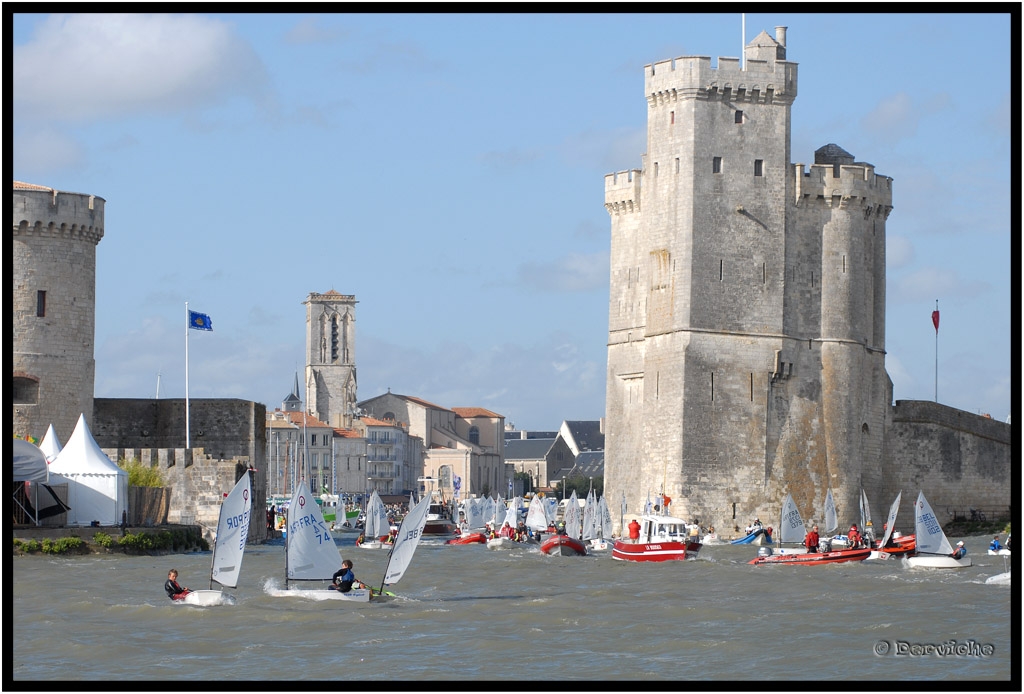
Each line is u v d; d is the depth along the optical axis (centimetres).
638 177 19712
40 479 12800
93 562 12169
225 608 9194
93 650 7781
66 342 16138
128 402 16700
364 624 8731
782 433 18500
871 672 7288
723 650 7944
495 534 18562
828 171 18812
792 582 11856
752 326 18362
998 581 11794
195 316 16588
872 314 19400
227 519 9419
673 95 18438
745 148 18425
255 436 16750
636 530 15138
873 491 19338
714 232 18288
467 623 8856
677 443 18125
